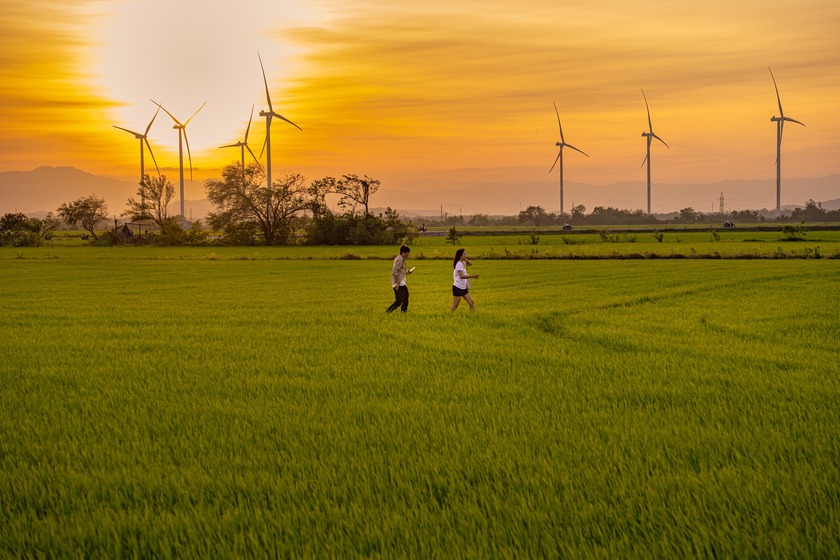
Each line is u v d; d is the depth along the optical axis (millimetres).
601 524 5473
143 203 122812
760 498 5887
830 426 8125
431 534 5426
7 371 12719
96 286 35875
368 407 9602
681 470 6695
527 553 5062
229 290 32812
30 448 7879
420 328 18281
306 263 59875
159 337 17219
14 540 5477
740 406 9305
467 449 7531
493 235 124688
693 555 4918
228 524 5641
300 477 6766
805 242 87375
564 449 7426
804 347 14609
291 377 11945
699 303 24250
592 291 29750
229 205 113938
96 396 10539
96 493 6480
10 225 118000
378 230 111625
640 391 10344
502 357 13648
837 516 5484
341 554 5148
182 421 9039
